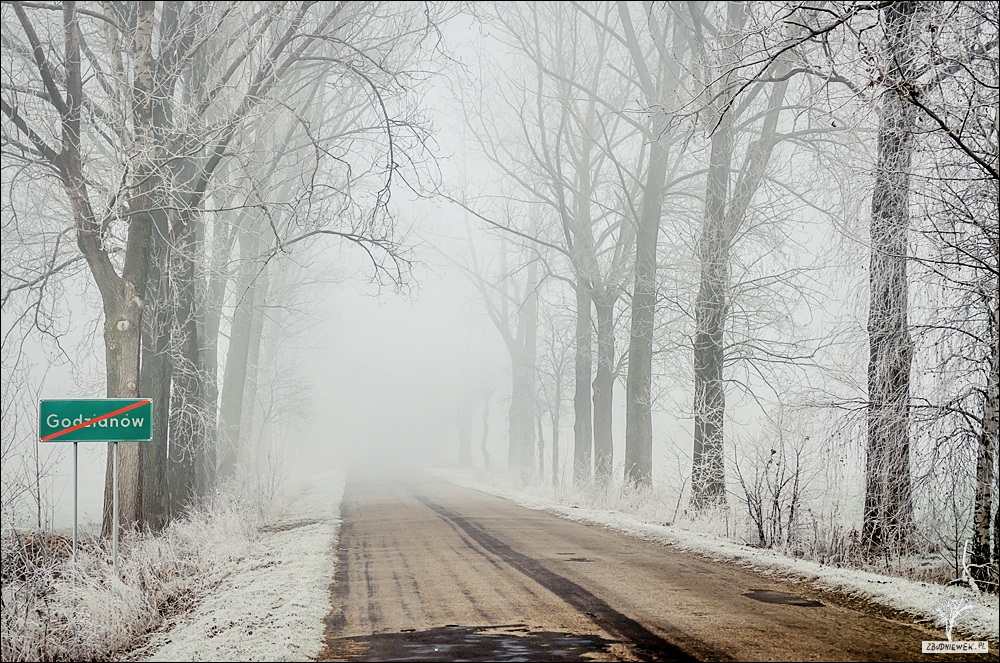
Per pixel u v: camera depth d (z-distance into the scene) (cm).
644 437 2967
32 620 1057
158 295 2077
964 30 1296
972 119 1271
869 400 1541
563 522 2256
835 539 1567
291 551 1669
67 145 1678
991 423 1255
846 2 1260
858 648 866
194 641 951
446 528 2089
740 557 1471
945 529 1447
